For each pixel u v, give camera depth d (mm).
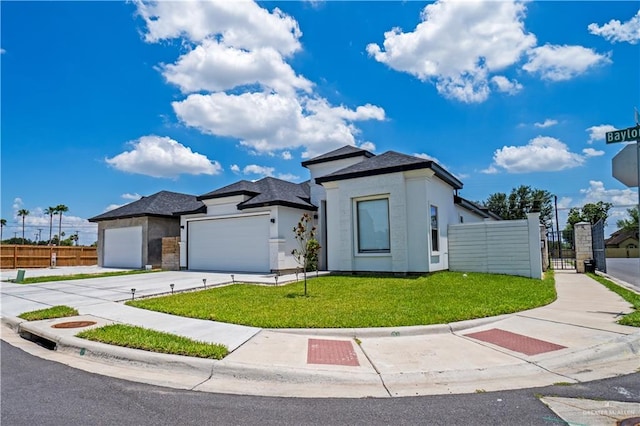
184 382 4426
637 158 7430
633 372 4660
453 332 6375
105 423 3285
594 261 17750
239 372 4598
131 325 6762
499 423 3270
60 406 3680
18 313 8367
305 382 4430
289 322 6730
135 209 22312
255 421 3348
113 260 23047
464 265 14617
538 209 13672
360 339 5977
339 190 14828
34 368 4957
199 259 18828
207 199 18188
